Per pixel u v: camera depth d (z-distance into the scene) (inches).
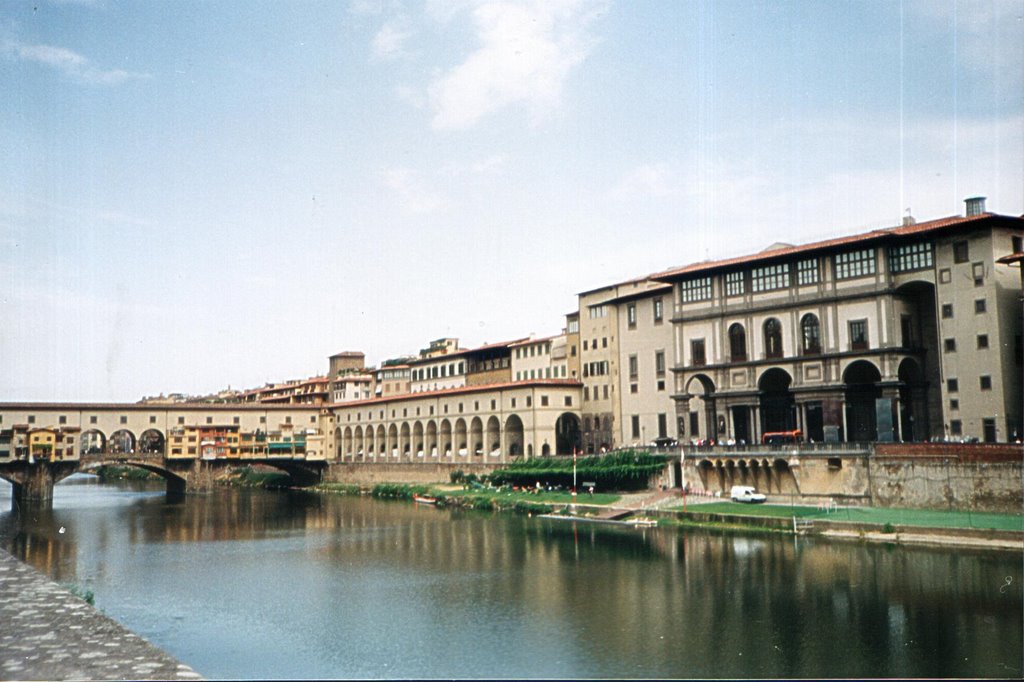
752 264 3868.1
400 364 7775.6
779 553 2721.5
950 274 3260.3
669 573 2529.5
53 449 5639.8
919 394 3430.1
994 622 1911.9
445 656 1796.3
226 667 1744.6
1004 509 2802.7
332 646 1882.4
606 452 4488.2
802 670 1659.7
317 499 5684.1
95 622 1720.0
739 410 4052.7
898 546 2706.7
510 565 2770.7
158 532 3833.7
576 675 1662.2
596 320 5123.0
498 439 5398.6
